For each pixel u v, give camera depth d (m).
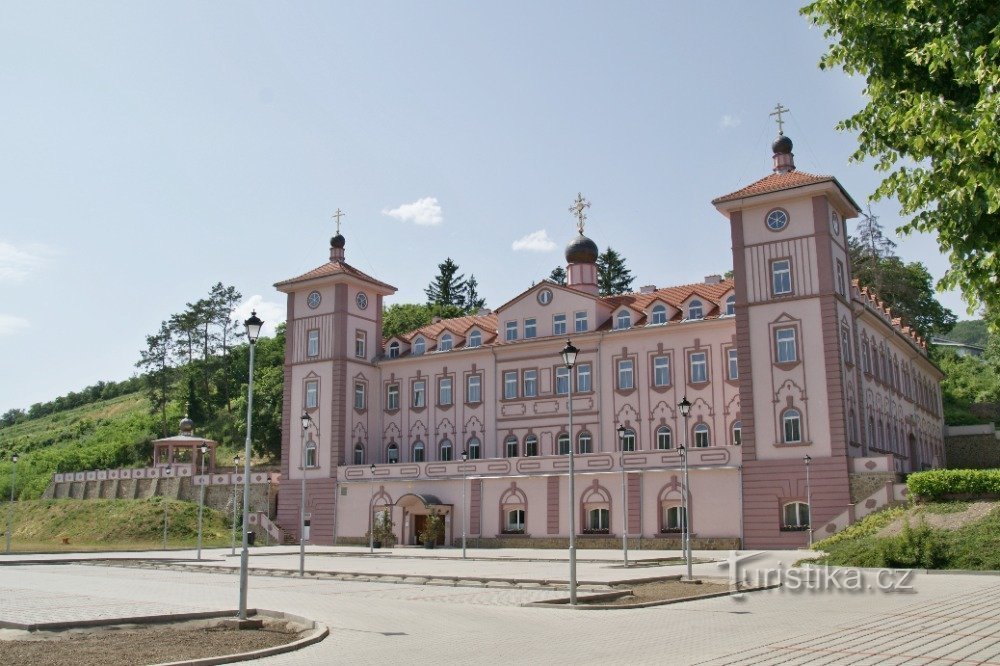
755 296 50.38
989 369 99.69
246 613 20.75
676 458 51.50
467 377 66.31
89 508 77.38
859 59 15.73
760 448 48.75
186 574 36.94
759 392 49.34
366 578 34.22
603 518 53.75
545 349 62.62
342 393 66.88
